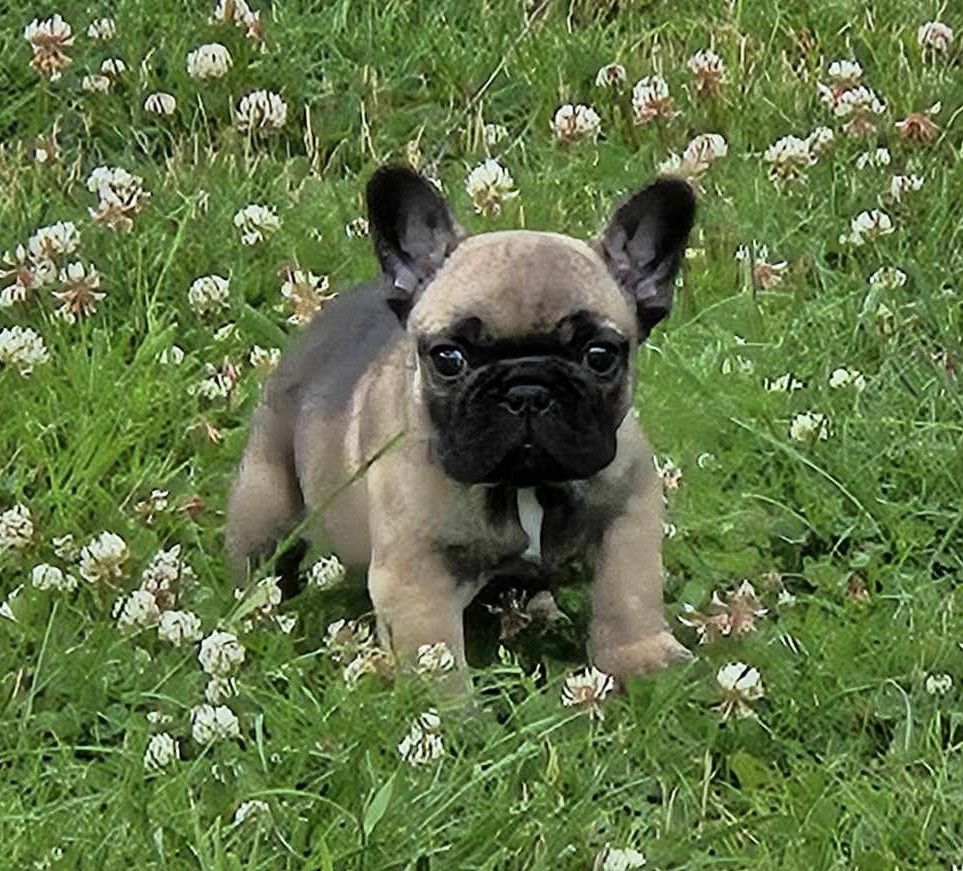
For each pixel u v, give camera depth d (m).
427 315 1.70
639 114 2.25
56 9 2.33
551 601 1.82
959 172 2.20
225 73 2.27
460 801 1.66
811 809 1.67
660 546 1.76
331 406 1.80
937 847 1.67
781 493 1.93
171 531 1.89
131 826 1.64
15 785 1.70
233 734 1.70
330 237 2.13
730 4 2.39
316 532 1.81
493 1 2.37
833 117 2.26
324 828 1.64
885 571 1.86
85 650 1.77
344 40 2.32
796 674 1.76
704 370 2.00
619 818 1.68
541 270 1.68
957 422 1.98
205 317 2.06
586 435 1.68
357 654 1.76
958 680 1.78
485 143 2.25
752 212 2.16
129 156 2.23
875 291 2.06
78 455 1.92
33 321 2.05
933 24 2.33
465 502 1.72
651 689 1.73
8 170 2.19
